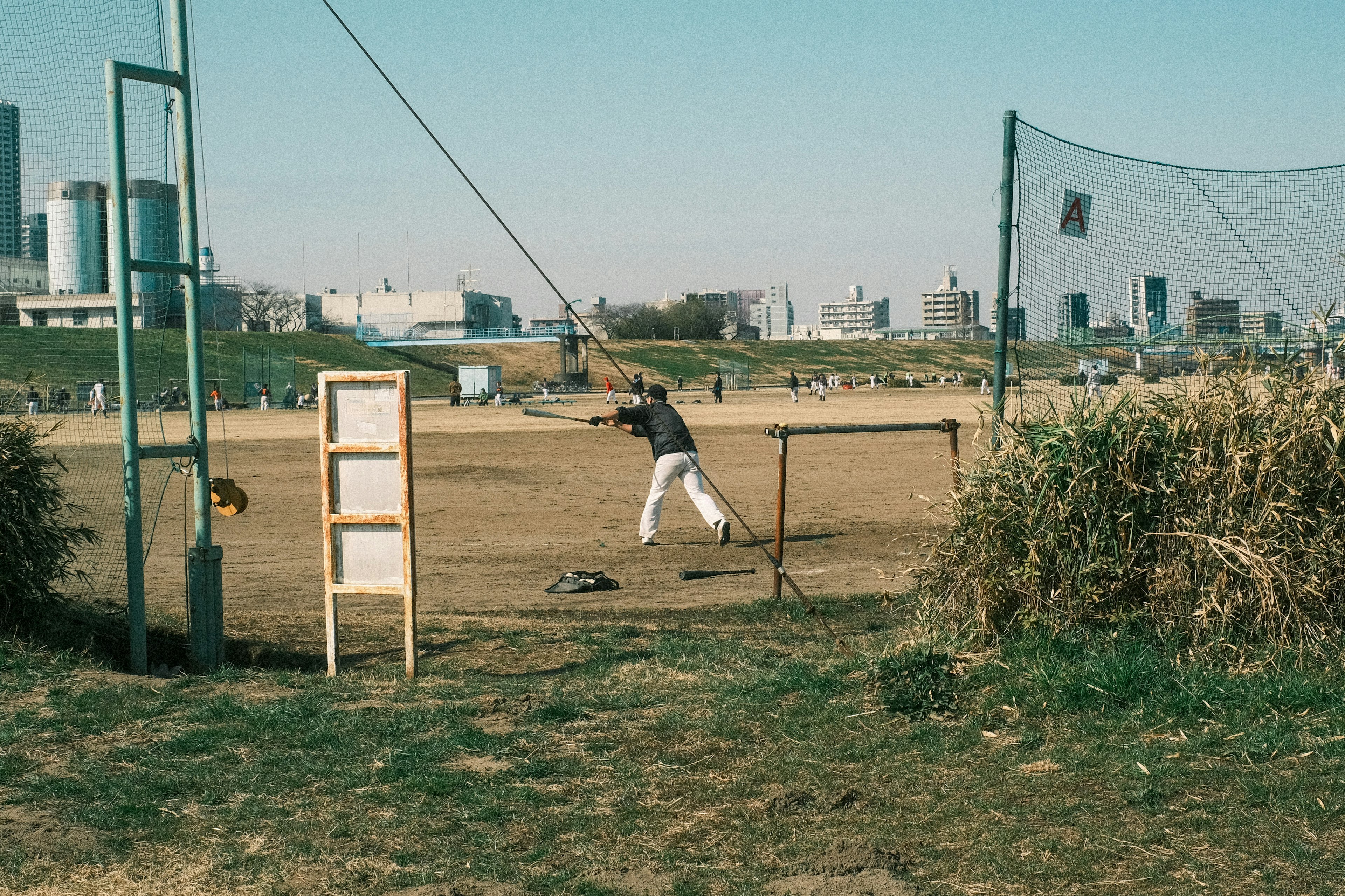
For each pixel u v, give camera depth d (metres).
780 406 51.44
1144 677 5.78
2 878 3.95
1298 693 5.50
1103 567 6.62
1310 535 6.33
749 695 6.10
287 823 4.45
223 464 23.72
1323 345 7.29
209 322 69.94
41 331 9.76
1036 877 3.82
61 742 5.45
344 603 9.92
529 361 112.44
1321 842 3.98
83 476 13.36
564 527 15.03
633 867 4.00
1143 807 4.37
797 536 13.71
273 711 5.89
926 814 4.43
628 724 5.71
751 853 4.10
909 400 59.28
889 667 6.02
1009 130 9.27
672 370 115.06
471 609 9.59
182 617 8.72
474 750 5.32
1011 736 5.32
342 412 7.04
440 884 3.88
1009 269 9.31
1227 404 6.79
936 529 8.19
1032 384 8.91
